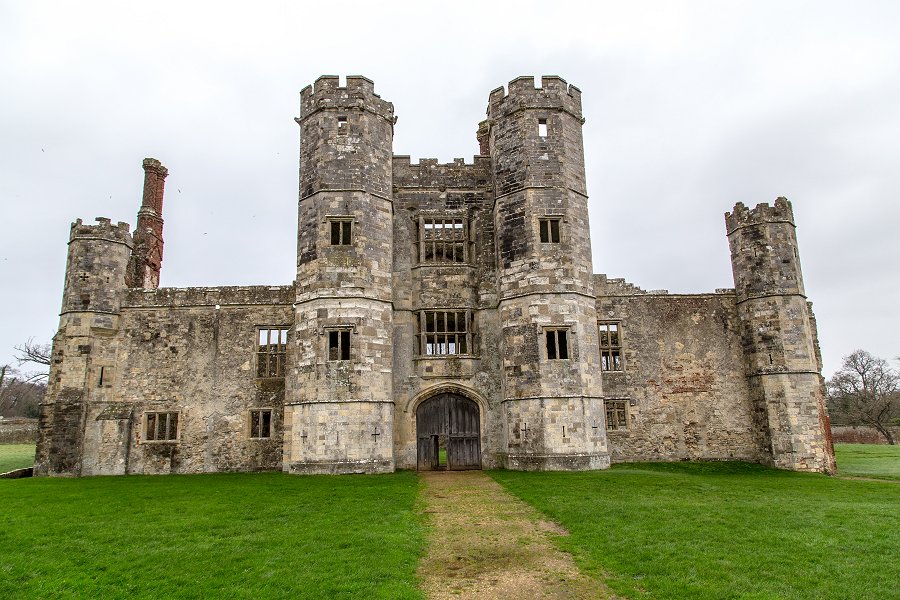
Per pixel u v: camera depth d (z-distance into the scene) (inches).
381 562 380.2
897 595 314.2
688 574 352.5
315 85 976.3
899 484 746.8
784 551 394.0
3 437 1802.4
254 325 1018.7
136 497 641.0
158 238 1227.2
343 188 927.0
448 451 956.0
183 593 329.7
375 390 879.1
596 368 917.2
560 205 943.7
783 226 1033.5
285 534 453.7
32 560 391.5
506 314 933.8
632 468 900.6
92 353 986.7
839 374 2778.1
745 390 1042.1
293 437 874.8
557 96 987.3
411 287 1003.9
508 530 478.9
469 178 1048.2
